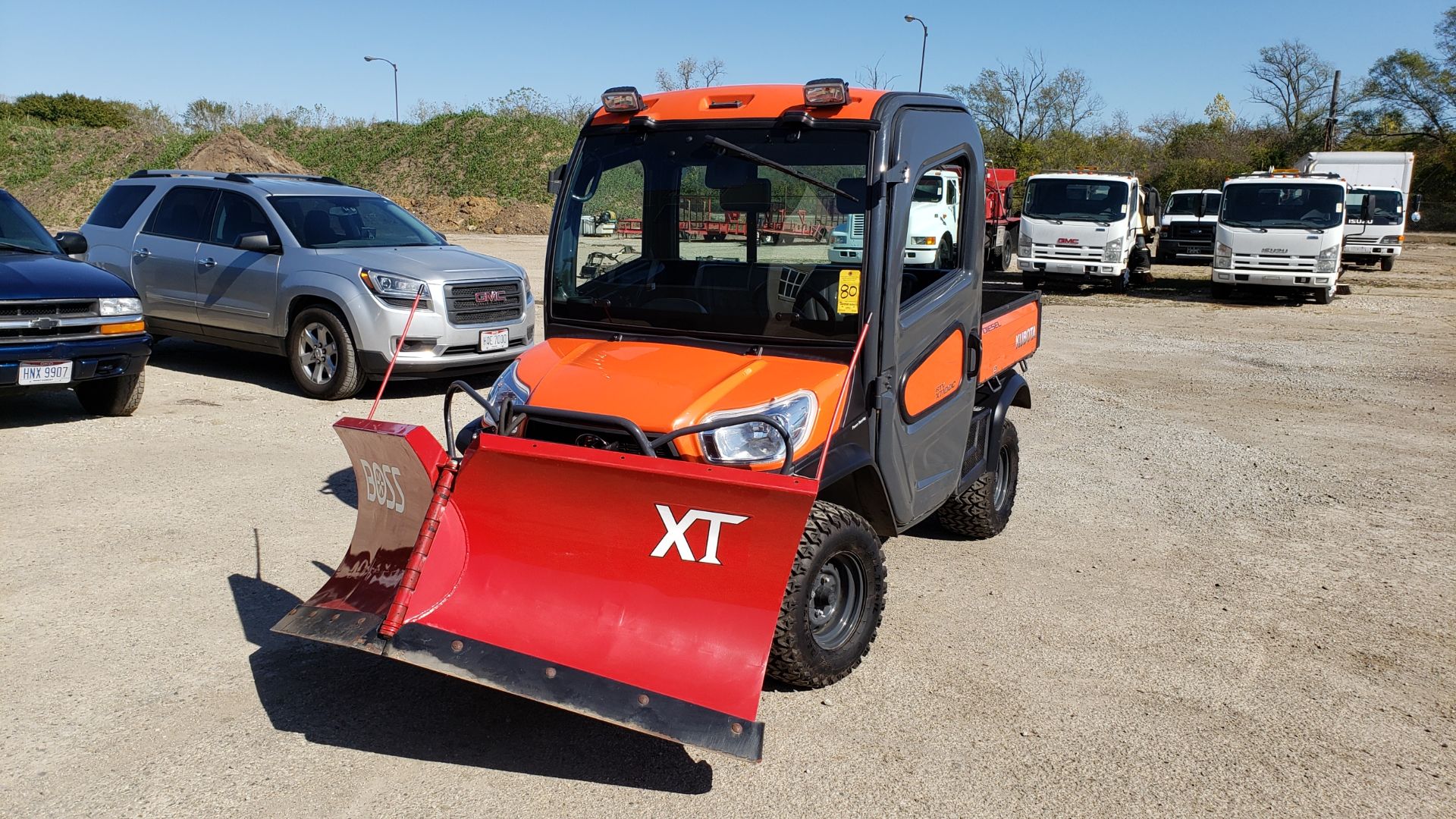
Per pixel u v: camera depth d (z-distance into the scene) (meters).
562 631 3.69
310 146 50.72
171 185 10.67
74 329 7.77
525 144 48.34
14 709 3.94
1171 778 3.76
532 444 3.65
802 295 4.37
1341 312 19.28
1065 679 4.53
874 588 4.41
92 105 71.44
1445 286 24.66
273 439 7.96
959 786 3.66
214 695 4.11
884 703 4.25
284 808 3.39
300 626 3.83
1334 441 9.28
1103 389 11.62
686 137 4.62
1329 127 56.38
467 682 4.33
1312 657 4.85
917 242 5.13
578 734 3.95
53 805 3.35
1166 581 5.79
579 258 4.86
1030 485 7.68
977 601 5.40
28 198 45.00
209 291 10.02
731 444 3.90
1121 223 21.52
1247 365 13.45
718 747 3.36
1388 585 5.81
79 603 4.90
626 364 4.38
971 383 5.46
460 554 3.84
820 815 3.45
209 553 5.59
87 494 6.49
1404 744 4.06
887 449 4.52
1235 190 20.70
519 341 10.08
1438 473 8.25
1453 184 56.56
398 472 3.91
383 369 9.15
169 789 3.47
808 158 4.37
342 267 9.18
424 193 46.25
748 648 3.56
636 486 3.57
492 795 3.51
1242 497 7.47
